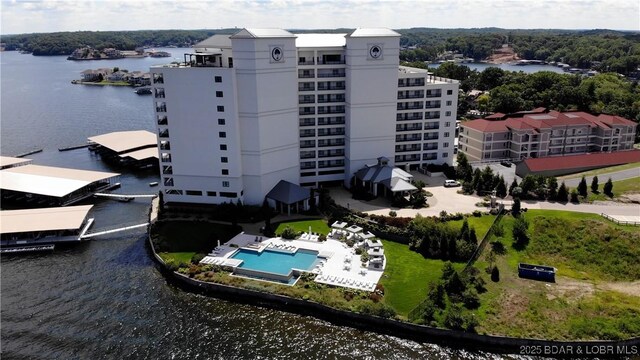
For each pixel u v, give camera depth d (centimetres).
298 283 7838
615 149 13988
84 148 17312
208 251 8850
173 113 10181
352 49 10744
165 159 10588
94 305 7450
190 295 7756
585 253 8244
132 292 7812
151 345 6531
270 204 10694
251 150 10325
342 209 10325
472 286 7481
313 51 10931
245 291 7669
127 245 9494
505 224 9175
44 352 6384
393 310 6962
